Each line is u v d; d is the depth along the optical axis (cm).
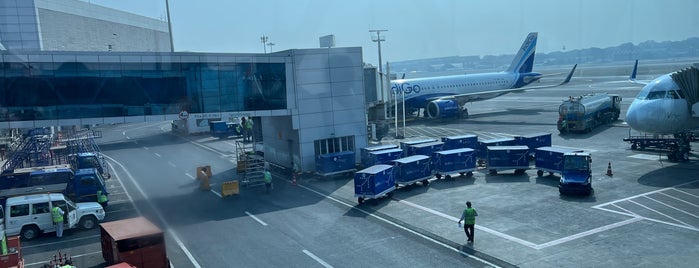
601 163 3984
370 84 4909
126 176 4575
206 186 3853
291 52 4038
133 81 3519
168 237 2692
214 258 2358
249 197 3541
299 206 3234
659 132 3700
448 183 3662
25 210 2794
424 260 2216
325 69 4197
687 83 3588
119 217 3164
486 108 8894
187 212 3203
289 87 4056
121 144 6912
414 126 6894
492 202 3080
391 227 2705
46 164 5250
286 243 2525
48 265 2203
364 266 2181
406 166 3484
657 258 2089
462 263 2161
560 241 2348
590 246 2264
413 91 7325
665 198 2945
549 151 3631
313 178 4084
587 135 5391
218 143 6594
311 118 4175
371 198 3186
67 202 2898
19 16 6519
